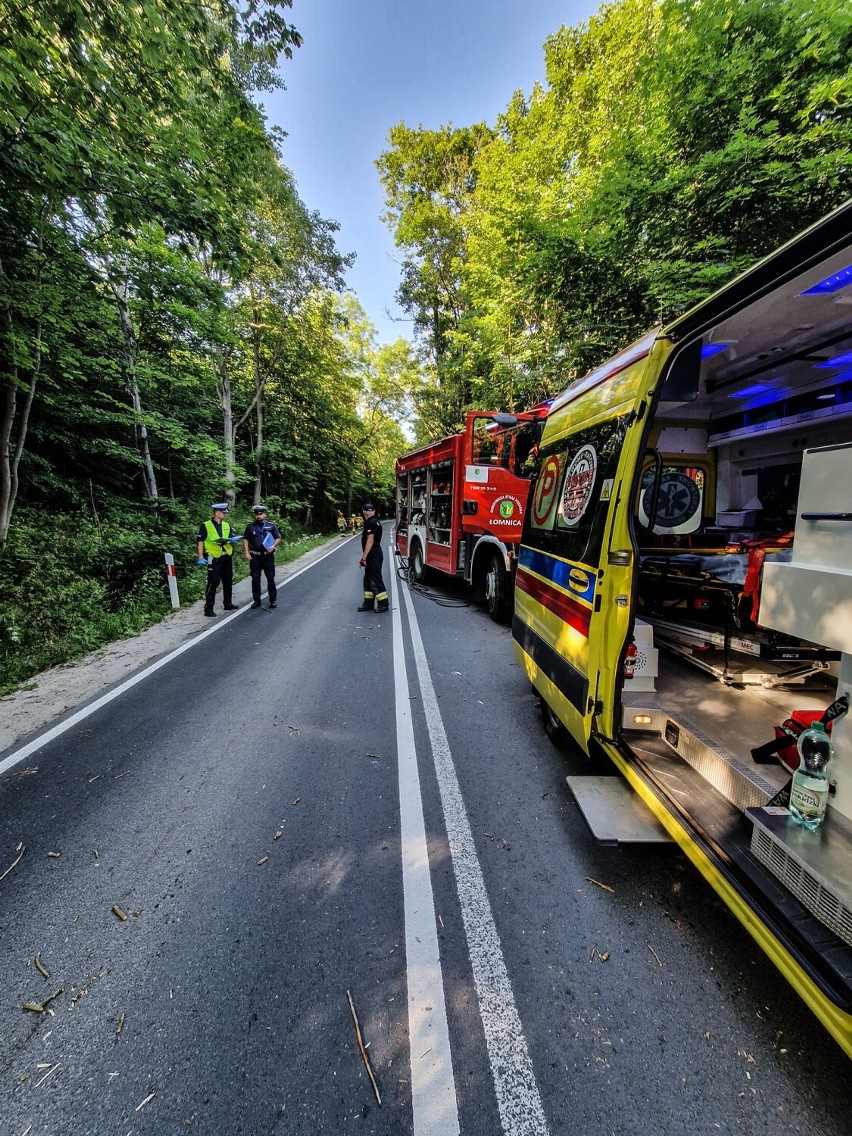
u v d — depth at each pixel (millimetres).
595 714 2564
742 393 3904
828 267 1938
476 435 7531
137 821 2762
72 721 4047
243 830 2686
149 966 1877
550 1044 1589
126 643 6301
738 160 5477
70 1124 1379
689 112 6074
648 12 9258
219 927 2057
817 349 2984
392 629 6875
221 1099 1441
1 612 5953
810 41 5238
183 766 3344
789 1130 1345
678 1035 1608
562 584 3139
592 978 1818
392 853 2506
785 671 2977
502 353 12805
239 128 5867
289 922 2082
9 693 4668
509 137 14219
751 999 1731
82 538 8633
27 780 3178
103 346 10242
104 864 2426
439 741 3684
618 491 2406
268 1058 1556
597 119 9852
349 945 1970
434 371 24375
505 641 6285
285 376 21891
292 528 22328
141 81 5059
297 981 1816
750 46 5434
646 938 1995
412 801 2943
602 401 2865
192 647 6105
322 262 18641
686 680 3037
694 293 6094
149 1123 1380
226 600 8188
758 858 1665
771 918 1479
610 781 2641
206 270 14492
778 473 3916
